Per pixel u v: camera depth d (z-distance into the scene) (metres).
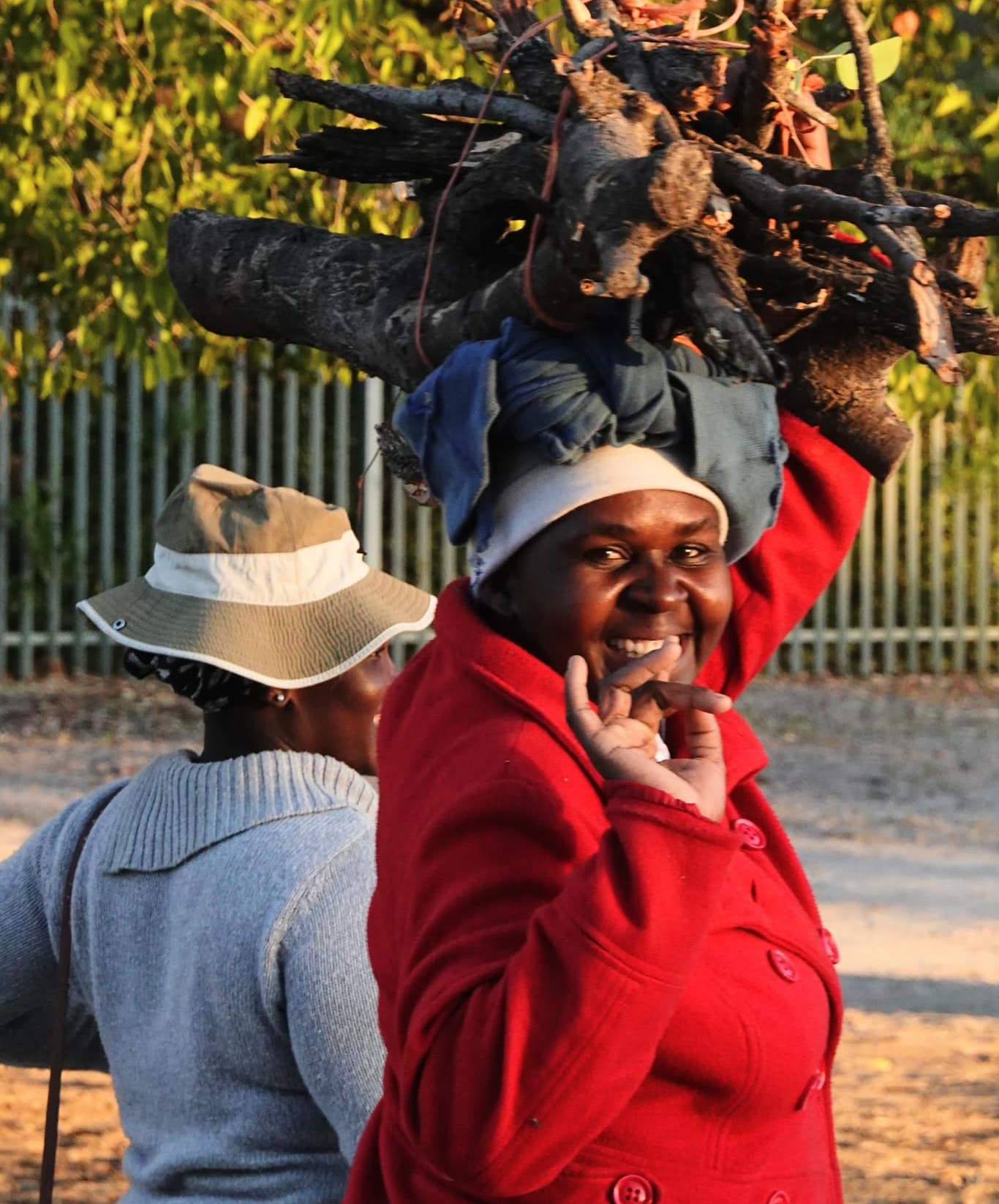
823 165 5.77
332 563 6.93
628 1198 4.82
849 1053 15.98
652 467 4.98
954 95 16.06
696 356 5.11
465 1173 4.50
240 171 15.88
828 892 21.70
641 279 4.45
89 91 16.02
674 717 5.51
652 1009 4.37
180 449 37.28
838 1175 5.53
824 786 28.30
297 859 6.24
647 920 4.33
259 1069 6.21
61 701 33.22
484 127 5.61
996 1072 15.56
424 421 5.11
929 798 27.66
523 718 5.03
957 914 20.83
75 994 7.10
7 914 7.05
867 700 36.66
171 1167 6.34
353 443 37.53
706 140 4.99
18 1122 14.34
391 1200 5.06
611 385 4.85
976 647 41.28
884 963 18.77
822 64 7.66
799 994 5.12
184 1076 6.33
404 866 5.05
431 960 4.65
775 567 6.20
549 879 4.70
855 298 5.17
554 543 5.02
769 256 4.88
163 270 15.68
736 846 4.45
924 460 40.03
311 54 14.80
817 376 5.61
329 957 6.06
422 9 15.93
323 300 5.91
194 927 6.32
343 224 15.70
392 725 5.68
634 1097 4.86
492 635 5.19
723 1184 4.91
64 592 36.84
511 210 5.45
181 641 6.70
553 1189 4.84
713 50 5.00
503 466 5.09
